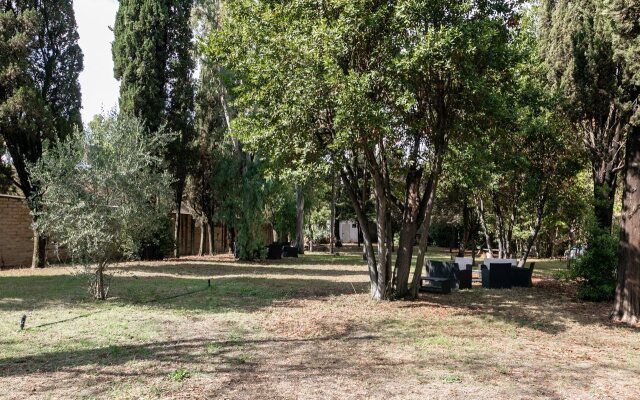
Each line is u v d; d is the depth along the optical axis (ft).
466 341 25.58
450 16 31.07
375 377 18.79
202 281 49.73
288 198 106.42
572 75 46.42
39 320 28.55
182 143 77.92
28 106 56.44
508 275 49.80
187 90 78.38
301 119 31.91
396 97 31.07
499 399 16.56
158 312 32.07
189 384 17.52
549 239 100.99
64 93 67.15
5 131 58.70
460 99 34.04
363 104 28.89
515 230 74.13
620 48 31.99
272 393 16.72
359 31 31.24
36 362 20.07
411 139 38.73
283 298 39.45
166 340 24.41
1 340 23.65
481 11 32.99
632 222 32.24
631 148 32.37
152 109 74.84
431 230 130.31
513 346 24.76
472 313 34.06
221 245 115.03
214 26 79.71
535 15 62.03
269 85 32.99
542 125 48.34
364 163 42.55
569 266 45.85
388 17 31.19
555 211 59.47
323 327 28.35
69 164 34.06
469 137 36.78
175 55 78.23
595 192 48.39
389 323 29.89
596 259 41.14
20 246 65.72
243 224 79.82
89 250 33.86
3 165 64.44
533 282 55.21
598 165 49.60
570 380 19.04
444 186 68.39
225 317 30.89
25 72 57.93
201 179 91.04
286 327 28.19
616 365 21.56
